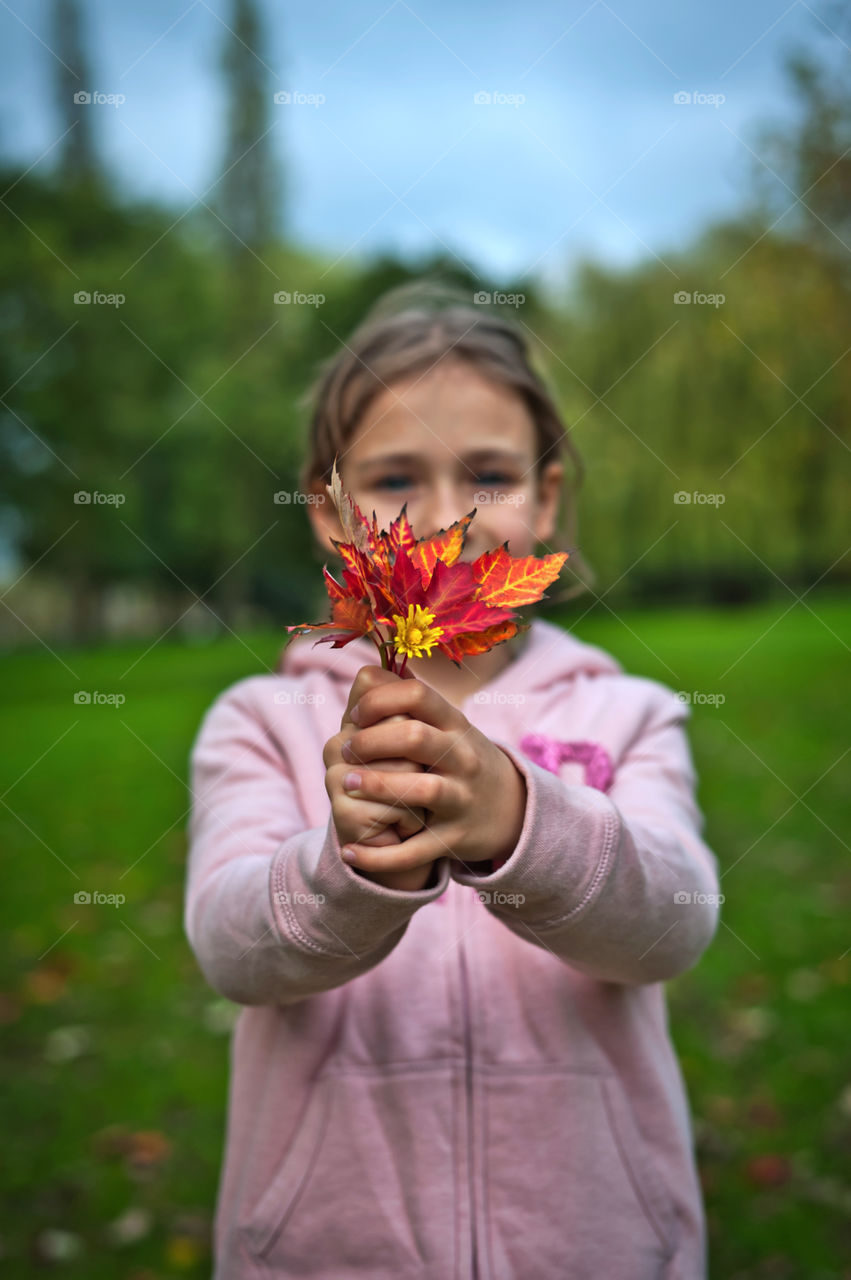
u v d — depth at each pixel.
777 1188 2.23
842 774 5.23
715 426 9.98
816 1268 2.01
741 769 5.44
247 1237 1.13
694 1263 1.15
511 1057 1.15
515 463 1.37
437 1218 1.10
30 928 3.72
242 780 1.28
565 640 1.50
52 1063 2.85
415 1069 1.15
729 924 3.49
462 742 0.85
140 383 16.78
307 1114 1.14
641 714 1.37
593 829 0.95
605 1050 1.17
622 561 11.11
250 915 0.99
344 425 1.41
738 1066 2.67
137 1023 3.07
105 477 16.81
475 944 1.22
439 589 0.78
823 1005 2.94
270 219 19.36
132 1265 2.10
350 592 0.80
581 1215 1.10
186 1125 2.57
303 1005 1.17
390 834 0.86
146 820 5.15
